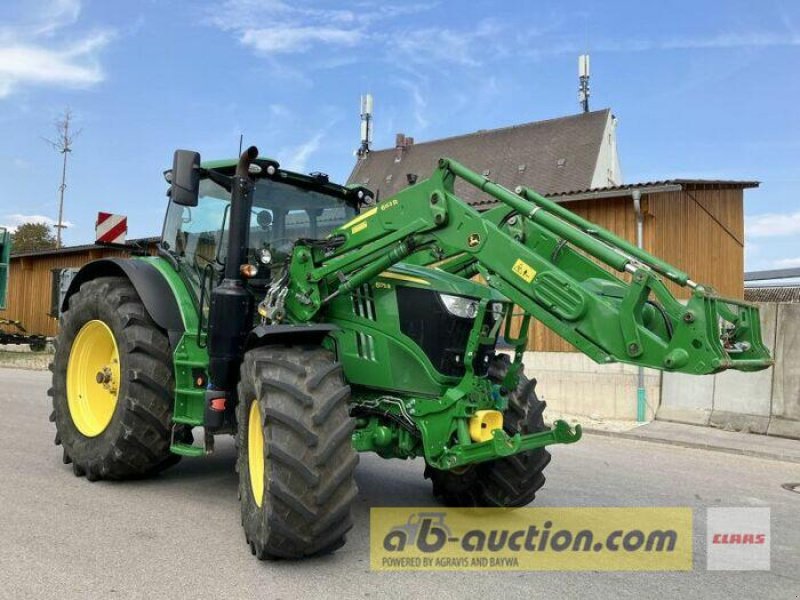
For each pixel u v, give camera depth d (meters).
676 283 3.56
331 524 3.76
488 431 4.08
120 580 3.60
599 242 3.65
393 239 4.31
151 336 5.32
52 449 6.71
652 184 11.65
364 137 48.81
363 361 4.52
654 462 7.32
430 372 4.27
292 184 5.54
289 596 3.47
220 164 5.36
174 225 5.82
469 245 4.06
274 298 4.67
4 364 16.67
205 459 6.56
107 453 5.31
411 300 4.40
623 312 3.49
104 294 5.65
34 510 4.73
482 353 4.44
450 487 5.07
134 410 5.19
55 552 3.96
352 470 3.81
